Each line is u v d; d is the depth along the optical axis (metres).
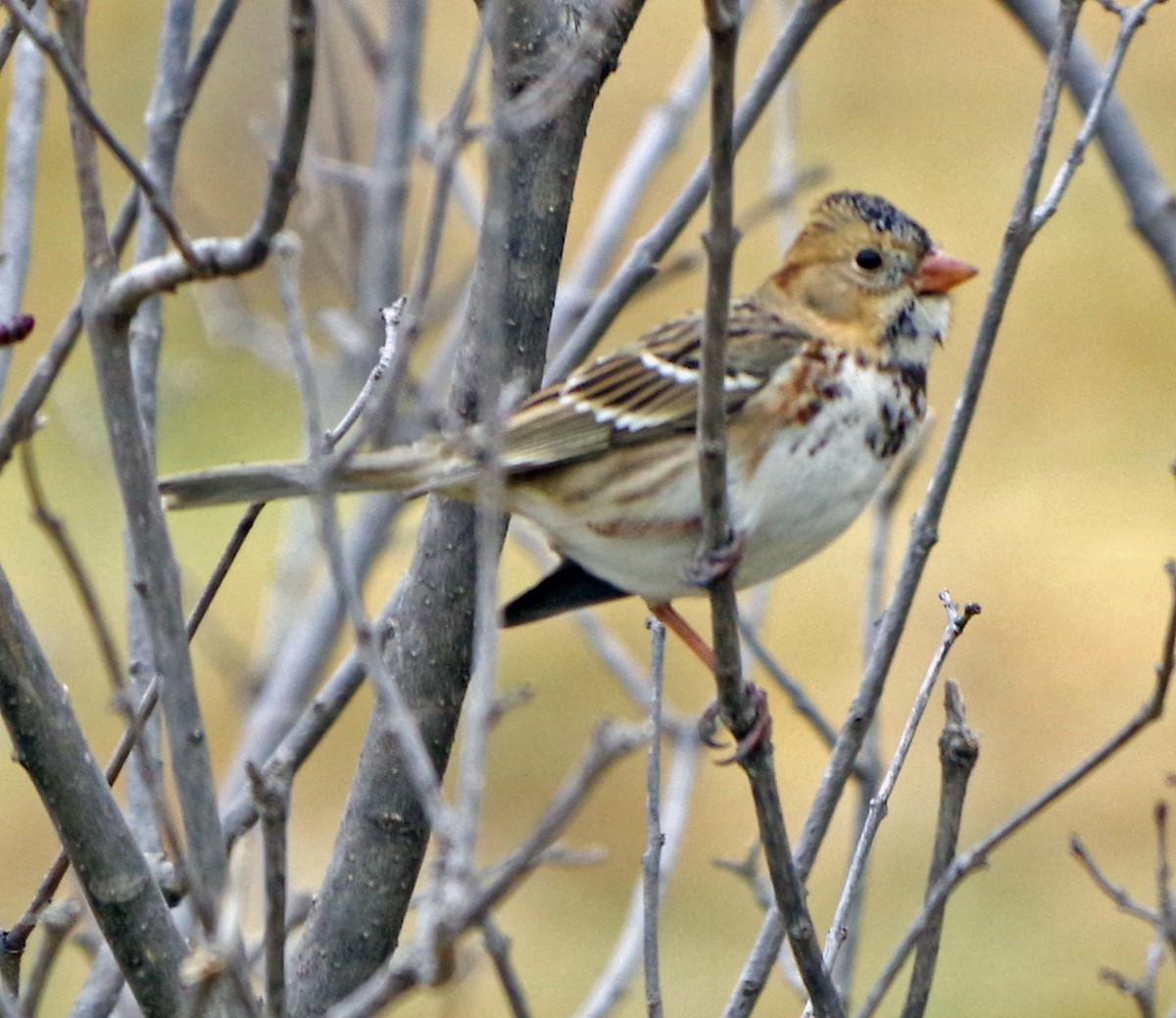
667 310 20.30
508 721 17.66
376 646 4.98
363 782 7.26
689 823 16.89
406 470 7.00
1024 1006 15.03
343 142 11.23
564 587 8.11
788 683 8.52
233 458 18.62
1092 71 9.74
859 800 8.38
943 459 6.77
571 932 15.86
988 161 22.89
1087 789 17.25
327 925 7.23
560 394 7.73
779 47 8.39
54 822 5.79
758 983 6.42
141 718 5.77
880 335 8.31
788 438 7.87
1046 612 18.84
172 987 5.84
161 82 7.75
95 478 18.16
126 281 5.21
